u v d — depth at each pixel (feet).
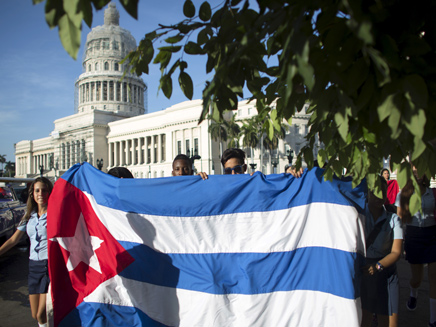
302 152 7.97
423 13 5.36
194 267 11.69
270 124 7.57
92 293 12.04
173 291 11.62
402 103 4.68
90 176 13.16
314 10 4.94
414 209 6.29
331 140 6.76
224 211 11.96
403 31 5.39
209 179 12.23
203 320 11.09
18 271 27.27
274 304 11.02
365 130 5.91
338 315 10.45
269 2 5.37
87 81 323.37
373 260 11.68
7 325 16.33
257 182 11.90
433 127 5.45
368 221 11.76
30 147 393.50
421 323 15.10
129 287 11.96
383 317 11.96
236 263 11.55
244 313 10.98
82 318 11.96
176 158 15.51
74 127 311.47
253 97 7.43
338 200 11.25
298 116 220.23
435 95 5.35
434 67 5.09
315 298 10.84
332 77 4.81
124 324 11.71
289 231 11.41
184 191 12.26
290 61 4.32
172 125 250.37
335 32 4.88
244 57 5.65
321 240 11.18
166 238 12.12
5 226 29.04
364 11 4.83
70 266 12.26
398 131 4.70
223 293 11.20
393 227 11.53
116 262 12.22
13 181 34.27
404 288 20.16
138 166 276.21
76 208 12.84
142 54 6.73
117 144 300.20
